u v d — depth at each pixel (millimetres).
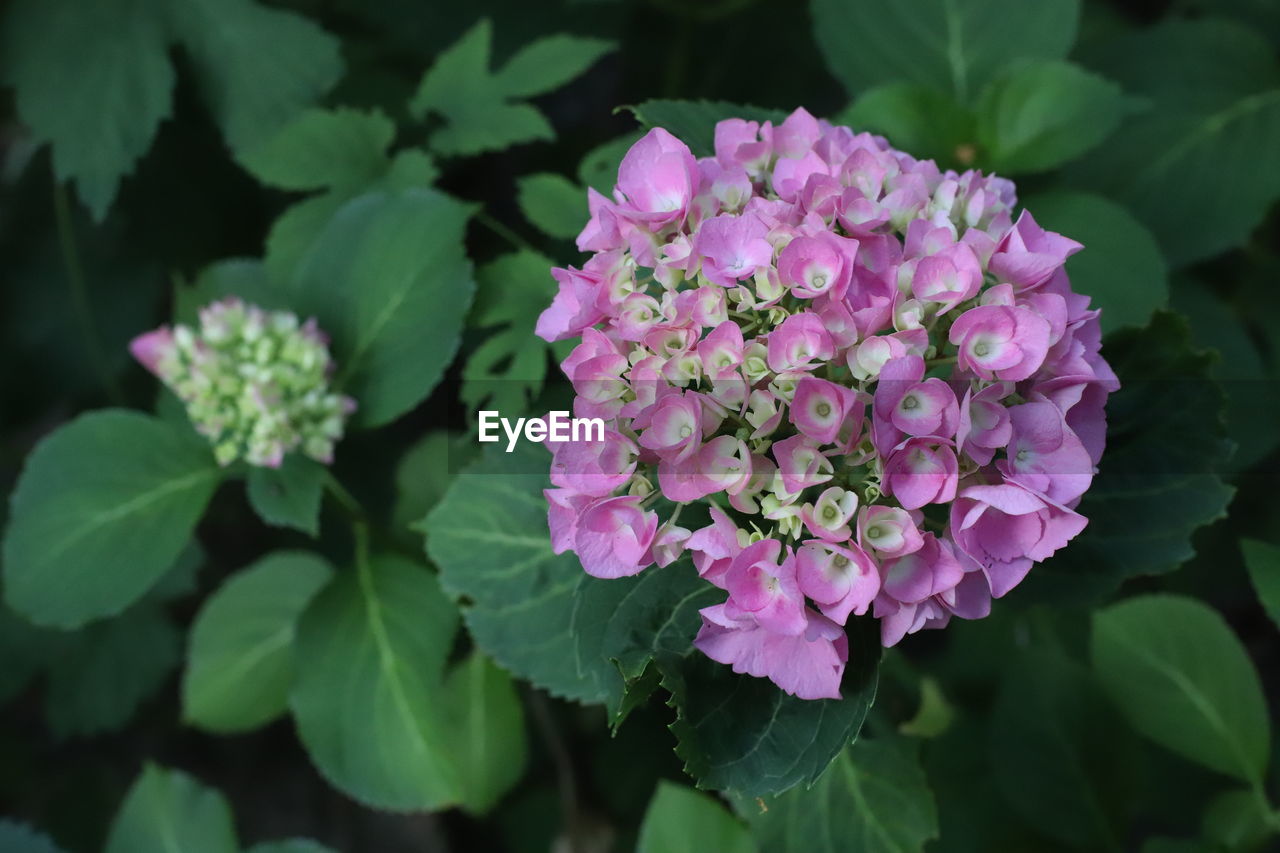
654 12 1058
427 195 870
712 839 833
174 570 991
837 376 732
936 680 935
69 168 937
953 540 731
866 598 713
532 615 821
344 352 866
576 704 981
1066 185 930
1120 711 885
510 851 982
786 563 717
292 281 875
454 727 884
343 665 857
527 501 828
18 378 1030
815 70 1056
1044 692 889
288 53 939
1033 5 897
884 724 843
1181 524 787
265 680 921
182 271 1027
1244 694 854
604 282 745
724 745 744
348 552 995
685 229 750
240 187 1028
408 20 1029
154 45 940
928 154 866
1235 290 985
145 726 1093
